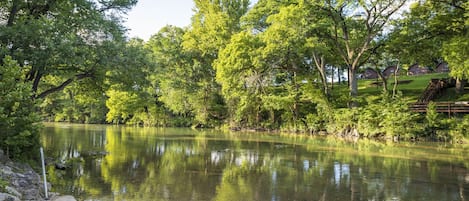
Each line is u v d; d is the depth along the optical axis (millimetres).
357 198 10250
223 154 19812
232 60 38219
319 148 22828
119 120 64312
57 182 11852
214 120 51969
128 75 19984
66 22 17469
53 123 64750
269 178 13055
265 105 40688
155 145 24641
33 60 15172
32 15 16797
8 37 14828
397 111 28047
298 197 10320
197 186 11617
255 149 22344
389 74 58906
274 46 32656
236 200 9883
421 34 30984
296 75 42125
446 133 26172
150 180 12461
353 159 17781
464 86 37406
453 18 28375
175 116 59781
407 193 10836
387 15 30547
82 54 17156
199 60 54188
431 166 15594
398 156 18750
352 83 33906
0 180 8625
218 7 50938
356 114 32156
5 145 12641
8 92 11930
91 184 11672
